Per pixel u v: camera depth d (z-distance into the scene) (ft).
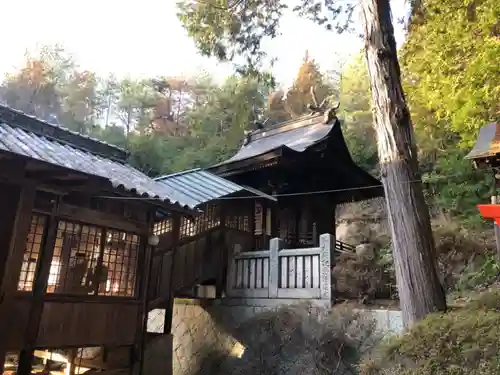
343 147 40.75
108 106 99.35
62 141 23.24
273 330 23.58
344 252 29.81
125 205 23.52
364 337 20.71
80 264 20.42
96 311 20.72
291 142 43.52
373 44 19.36
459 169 41.73
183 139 85.51
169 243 30.55
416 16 38.24
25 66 94.22
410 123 18.52
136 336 22.77
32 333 17.57
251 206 37.19
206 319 30.94
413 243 16.44
